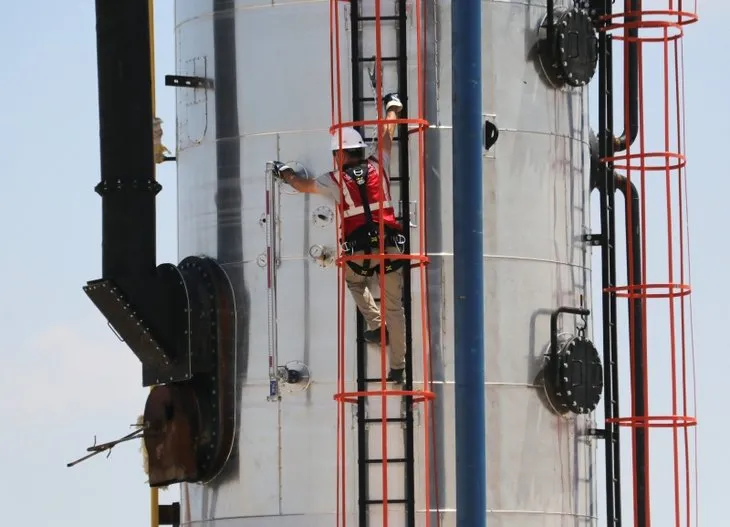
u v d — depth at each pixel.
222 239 53.56
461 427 47.34
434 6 52.19
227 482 52.84
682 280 55.47
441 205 51.75
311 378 51.88
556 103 54.78
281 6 53.28
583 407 53.53
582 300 55.06
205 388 53.06
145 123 53.19
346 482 51.19
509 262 53.25
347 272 48.78
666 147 55.97
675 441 55.00
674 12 56.09
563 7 55.28
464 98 48.12
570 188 55.00
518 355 53.00
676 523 54.34
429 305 51.47
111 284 52.47
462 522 47.12
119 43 53.19
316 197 52.25
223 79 54.00
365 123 48.00
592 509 54.75
